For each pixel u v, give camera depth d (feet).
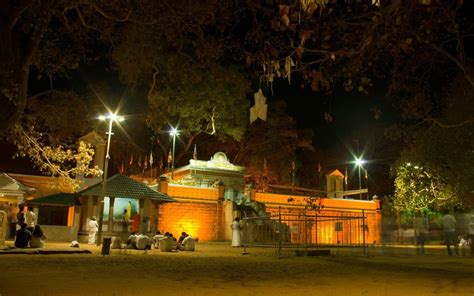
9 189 88.17
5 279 29.14
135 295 23.70
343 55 28.37
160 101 106.22
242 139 144.15
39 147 70.69
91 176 102.73
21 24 33.55
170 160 123.03
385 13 27.20
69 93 79.82
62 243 74.64
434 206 99.96
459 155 75.82
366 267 42.47
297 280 31.40
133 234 73.46
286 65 23.29
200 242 93.66
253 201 107.96
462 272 38.70
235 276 33.37
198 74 102.12
